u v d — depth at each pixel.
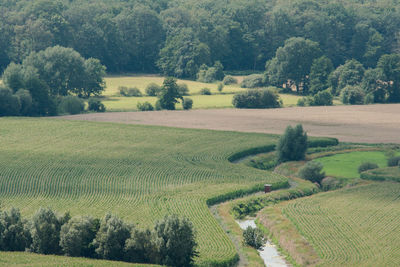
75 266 59.41
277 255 72.19
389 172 109.56
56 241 66.50
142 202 89.88
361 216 83.19
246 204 91.75
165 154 123.31
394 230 76.50
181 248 64.12
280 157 124.69
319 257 67.56
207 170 111.12
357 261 65.31
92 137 138.12
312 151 131.38
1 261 60.50
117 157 119.00
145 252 64.69
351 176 109.50
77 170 107.88
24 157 115.94
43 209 68.19
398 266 63.34
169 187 99.50
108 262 61.66
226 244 71.69
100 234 65.56
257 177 107.44
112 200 90.81
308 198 94.88
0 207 82.44
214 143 135.00
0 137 135.00
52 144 129.38
